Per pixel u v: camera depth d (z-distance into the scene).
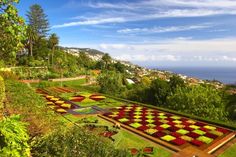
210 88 42.94
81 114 35.56
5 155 6.13
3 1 10.20
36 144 8.62
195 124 30.27
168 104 43.78
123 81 78.50
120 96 56.31
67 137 8.78
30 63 88.50
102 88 62.00
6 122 6.70
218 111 37.69
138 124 29.59
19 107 16.58
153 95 49.56
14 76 53.06
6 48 11.16
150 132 26.36
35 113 14.91
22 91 25.31
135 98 52.81
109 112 36.91
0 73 48.12
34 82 71.81
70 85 70.75
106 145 9.12
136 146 22.58
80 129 9.90
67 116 34.31
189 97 40.28
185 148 22.33
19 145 6.52
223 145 23.81
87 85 77.38
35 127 11.38
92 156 8.37
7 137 6.30
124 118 32.81
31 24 99.88
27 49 98.06
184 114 34.62
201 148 22.44
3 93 18.94
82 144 8.59
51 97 49.38
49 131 10.80
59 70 89.69
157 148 22.27
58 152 8.02
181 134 26.05
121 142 23.64
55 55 108.44
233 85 51.12
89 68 123.75
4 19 10.40
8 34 10.80
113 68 126.19
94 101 46.44
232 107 41.47
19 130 6.70
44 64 93.00
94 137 9.44
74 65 103.19
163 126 28.92
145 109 39.69
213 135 25.98
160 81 49.53
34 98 22.48
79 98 48.97
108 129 26.73
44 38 103.06
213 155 21.17
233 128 28.28
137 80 100.19
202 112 38.38
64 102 44.62
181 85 47.28
